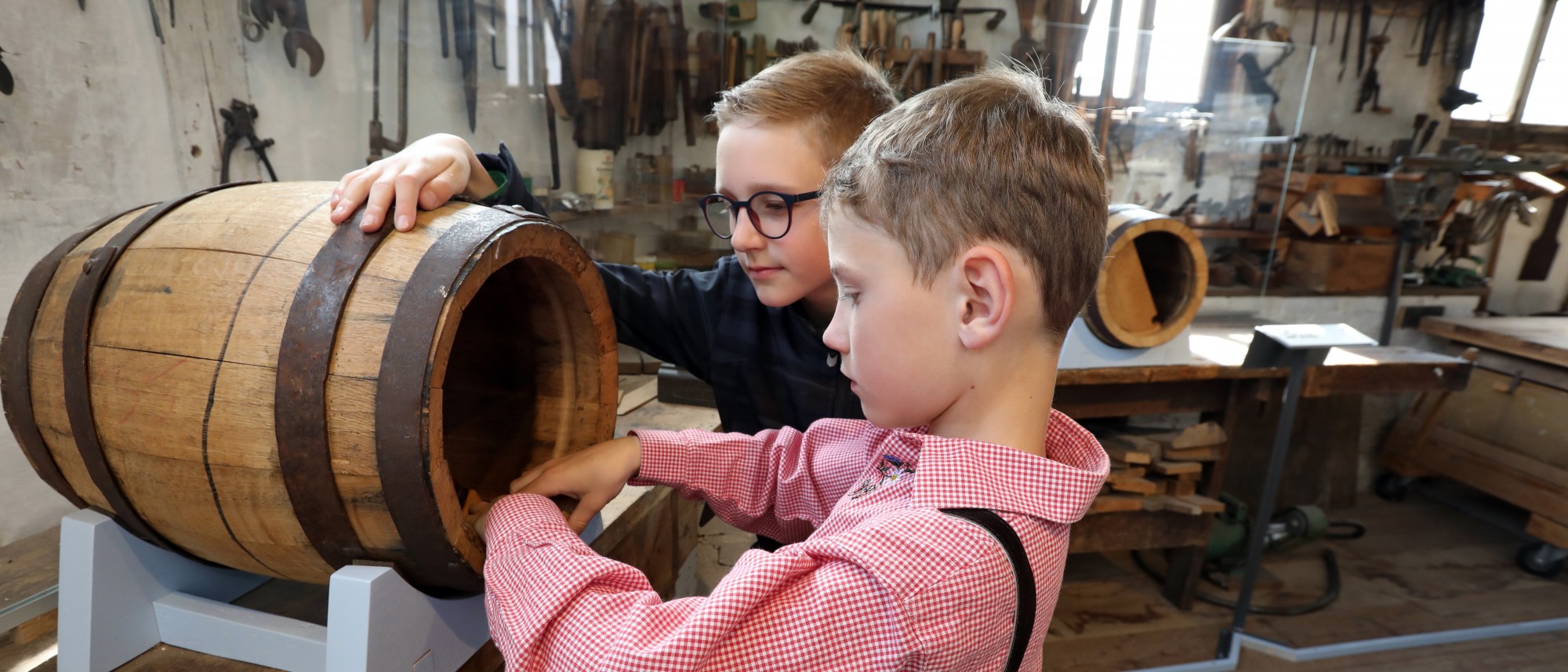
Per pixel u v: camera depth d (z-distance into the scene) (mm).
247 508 717
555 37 2154
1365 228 3402
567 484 769
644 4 2277
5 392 803
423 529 672
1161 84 2555
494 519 693
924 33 2930
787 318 1135
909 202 546
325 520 688
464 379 956
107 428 737
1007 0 3025
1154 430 2693
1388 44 3371
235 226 769
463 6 2010
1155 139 2613
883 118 613
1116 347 2176
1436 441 3490
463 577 721
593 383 903
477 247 697
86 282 760
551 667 565
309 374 657
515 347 931
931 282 556
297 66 1819
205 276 731
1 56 1304
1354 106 3400
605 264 1195
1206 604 2789
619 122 2293
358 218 744
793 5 2822
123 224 847
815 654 530
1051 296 575
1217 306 2988
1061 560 606
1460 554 3205
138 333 729
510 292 887
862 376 596
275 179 1802
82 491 816
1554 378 3111
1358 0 3287
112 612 824
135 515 783
